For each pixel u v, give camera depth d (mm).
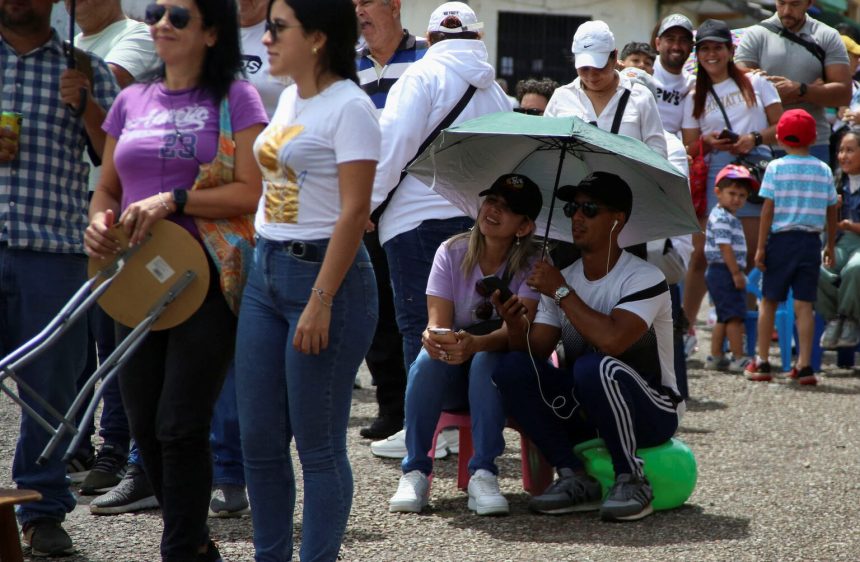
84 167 9586
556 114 13555
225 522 10305
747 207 19141
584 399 10352
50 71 9297
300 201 7691
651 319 10461
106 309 8031
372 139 7648
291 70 7707
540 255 10875
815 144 20531
